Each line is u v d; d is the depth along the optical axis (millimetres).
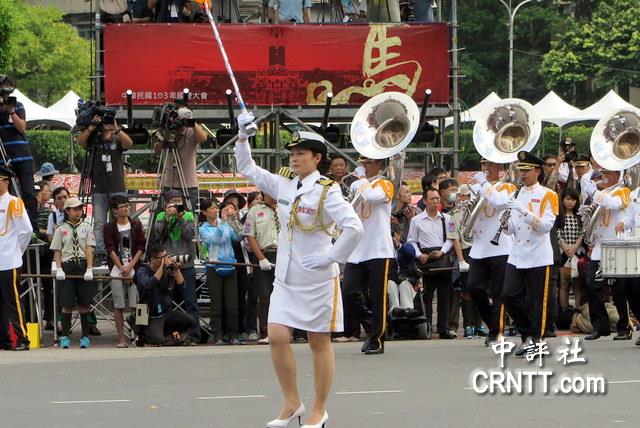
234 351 23250
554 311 25656
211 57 29812
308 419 14148
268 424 14188
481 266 23250
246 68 29953
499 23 90062
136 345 24891
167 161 26734
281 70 30094
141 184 30609
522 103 22953
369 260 21891
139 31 29609
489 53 90250
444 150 30516
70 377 19172
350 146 33562
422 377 18703
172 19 30281
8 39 64062
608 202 23500
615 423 14836
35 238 26766
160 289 24797
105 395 17234
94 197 26922
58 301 25922
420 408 15914
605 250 23141
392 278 25969
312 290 14188
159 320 24875
